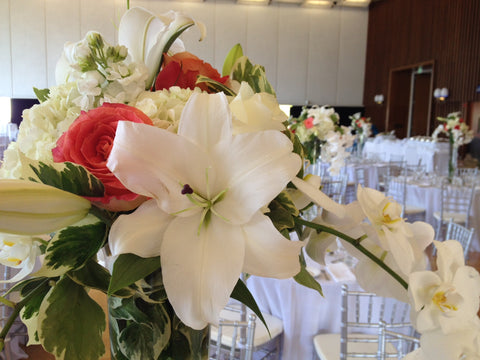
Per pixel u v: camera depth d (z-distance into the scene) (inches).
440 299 21.0
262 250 18.7
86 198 19.3
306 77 556.4
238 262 18.4
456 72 475.5
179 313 18.0
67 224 18.1
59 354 19.6
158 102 22.6
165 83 25.9
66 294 20.7
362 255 25.3
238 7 522.3
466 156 463.5
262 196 18.2
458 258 22.9
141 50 27.1
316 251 27.0
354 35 569.3
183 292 18.1
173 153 18.5
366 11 569.9
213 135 18.8
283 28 539.5
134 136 18.0
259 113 21.8
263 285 103.3
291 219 22.5
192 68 26.7
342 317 82.2
